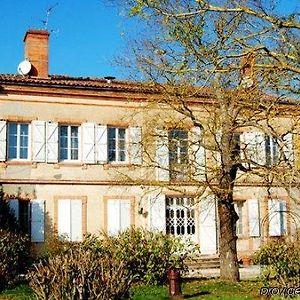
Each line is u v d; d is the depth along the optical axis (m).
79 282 11.17
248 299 14.88
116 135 27.34
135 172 27.00
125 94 27.09
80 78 28.66
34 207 25.55
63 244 21.52
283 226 28.80
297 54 12.01
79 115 26.70
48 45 27.89
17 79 25.66
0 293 16.81
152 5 12.32
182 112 19.16
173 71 14.84
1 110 25.59
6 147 25.55
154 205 26.94
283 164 15.60
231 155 18.27
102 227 26.44
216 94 18.02
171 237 19.94
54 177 26.06
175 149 23.48
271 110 14.76
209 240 27.67
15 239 19.09
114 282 11.44
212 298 15.46
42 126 26.08
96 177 26.64
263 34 12.22
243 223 28.72
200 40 15.05
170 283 16.39
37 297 11.30
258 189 28.86
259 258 21.61
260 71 12.55
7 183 25.39
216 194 18.64
